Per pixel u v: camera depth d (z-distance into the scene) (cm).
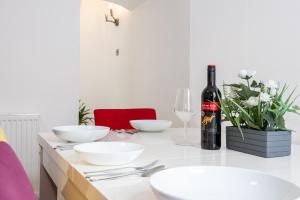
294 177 78
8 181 48
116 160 83
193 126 250
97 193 64
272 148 103
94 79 469
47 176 144
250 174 63
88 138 120
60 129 130
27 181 56
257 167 89
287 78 168
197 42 255
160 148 117
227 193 60
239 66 207
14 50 256
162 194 47
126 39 397
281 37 172
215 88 114
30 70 262
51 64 269
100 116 194
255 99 105
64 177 97
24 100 260
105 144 99
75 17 278
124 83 404
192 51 262
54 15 270
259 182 60
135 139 140
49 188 144
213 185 62
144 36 350
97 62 470
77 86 279
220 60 228
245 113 108
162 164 89
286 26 169
